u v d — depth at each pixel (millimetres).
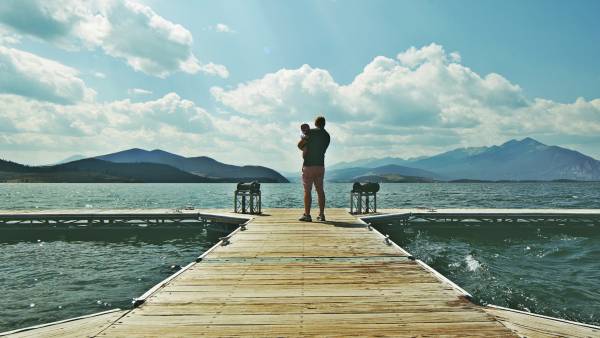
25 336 3553
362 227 11031
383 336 3453
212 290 4945
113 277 11336
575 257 13430
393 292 4863
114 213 17797
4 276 11352
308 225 11477
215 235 17281
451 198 59281
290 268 6180
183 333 3529
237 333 3533
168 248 15711
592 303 8781
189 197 68000
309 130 12148
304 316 3992
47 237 17922
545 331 3674
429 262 12867
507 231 18031
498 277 10961
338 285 5199
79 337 3500
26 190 125500
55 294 9742
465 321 3840
